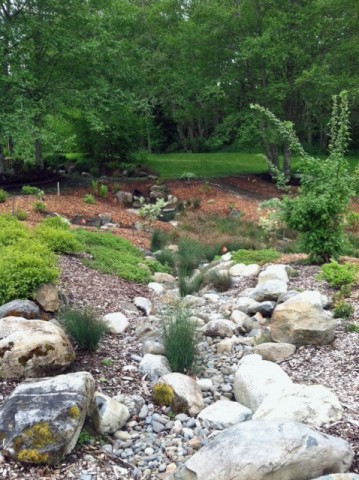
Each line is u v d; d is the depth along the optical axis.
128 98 18.78
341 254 8.20
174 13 25.14
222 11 20.27
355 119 25.83
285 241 12.25
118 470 2.89
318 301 4.98
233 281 8.02
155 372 4.21
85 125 22.08
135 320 5.90
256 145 23.30
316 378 4.00
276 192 20.50
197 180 21.22
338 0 19.48
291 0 20.72
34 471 2.74
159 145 35.56
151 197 18.44
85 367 4.25
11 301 4.93
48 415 2.90
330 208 7.73
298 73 20.73
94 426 3.25
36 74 17.33
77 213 14.09
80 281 6.88
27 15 16.91
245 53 19.28
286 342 4.81
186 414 3.61
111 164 22.30
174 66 23.17
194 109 23.17
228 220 15.09
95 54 17.11
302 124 24.14
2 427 2.88
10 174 17.83
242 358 4.45
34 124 16.58
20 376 3.75
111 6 19.28
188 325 4.70
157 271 9.07
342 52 20.36
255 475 2.42
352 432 2.99
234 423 3.41
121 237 11.43
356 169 8.84
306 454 2.51
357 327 4.98
